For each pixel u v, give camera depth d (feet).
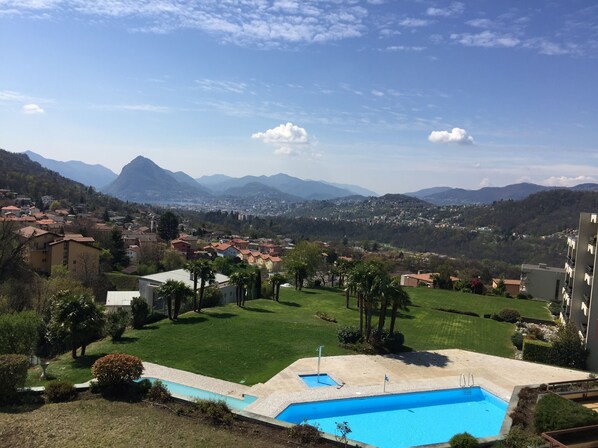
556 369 109.81
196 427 61.16
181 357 103.55
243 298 190.39
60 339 104.22
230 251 476.95
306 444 58.34
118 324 118.21
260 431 61.41
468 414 83.71
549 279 248.73
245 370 97.66
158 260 337.93
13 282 171.63
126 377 71.72
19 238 235.40
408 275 342.23
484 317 180.55
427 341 133.28
